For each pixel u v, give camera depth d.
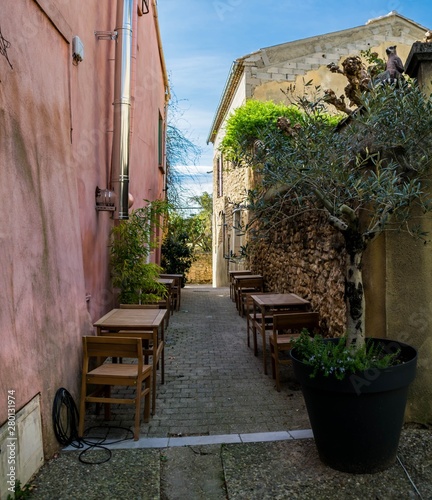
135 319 4.28
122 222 5.71
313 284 5.63
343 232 3.20
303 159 3.10
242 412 3.97
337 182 2.99
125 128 5.18
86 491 2.69
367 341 3.44
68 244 3.65
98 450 3.20
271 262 8.55
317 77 11.62
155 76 9.83
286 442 3.34
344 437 2.86
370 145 3.15
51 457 3.07
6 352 2.51
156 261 11.62
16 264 2.71
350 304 3.20
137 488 2.73
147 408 3.74
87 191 4.58
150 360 5.57
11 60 2.83
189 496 2.73
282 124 3.29
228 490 2.74
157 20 9.31
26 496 2.59
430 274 3.50
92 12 4.79
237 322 8.09
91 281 4.75
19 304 2.72
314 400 2.94
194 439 3.40
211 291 12.93
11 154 2.75
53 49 3.55
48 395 3.07
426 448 3.17
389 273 3.54
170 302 8.66
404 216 3.16
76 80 4.17
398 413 2.88
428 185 3.38
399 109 2.93
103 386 3.79
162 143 11.80
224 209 15.14
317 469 2.95
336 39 11.77
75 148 4.13
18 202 2.79
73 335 3.61
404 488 2.73
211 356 5.81
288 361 4.61
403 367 2.83
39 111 3.23
